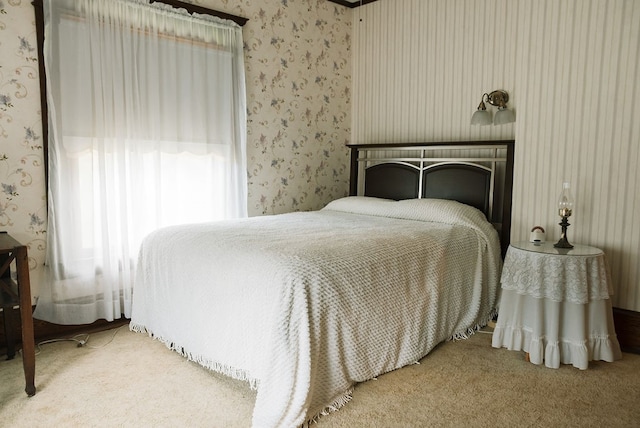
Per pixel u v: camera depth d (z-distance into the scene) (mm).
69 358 2398
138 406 1935
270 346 1787
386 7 3977
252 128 3602
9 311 2381
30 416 1853
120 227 2816
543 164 2785
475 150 3420
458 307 2646
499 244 3029
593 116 2574
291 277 1845
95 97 2674
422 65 3752
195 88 3145
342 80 4246
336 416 1852
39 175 2602
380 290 2152
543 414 1862
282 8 3701
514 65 3211
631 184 2482
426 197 3629
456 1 3496
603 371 2250
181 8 3053
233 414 1884
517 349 2412
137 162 2867
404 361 2268
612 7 2469
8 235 2307
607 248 2584
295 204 3969
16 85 2484
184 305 2324
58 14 2541
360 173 4207
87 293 2703
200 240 2363
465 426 1781
